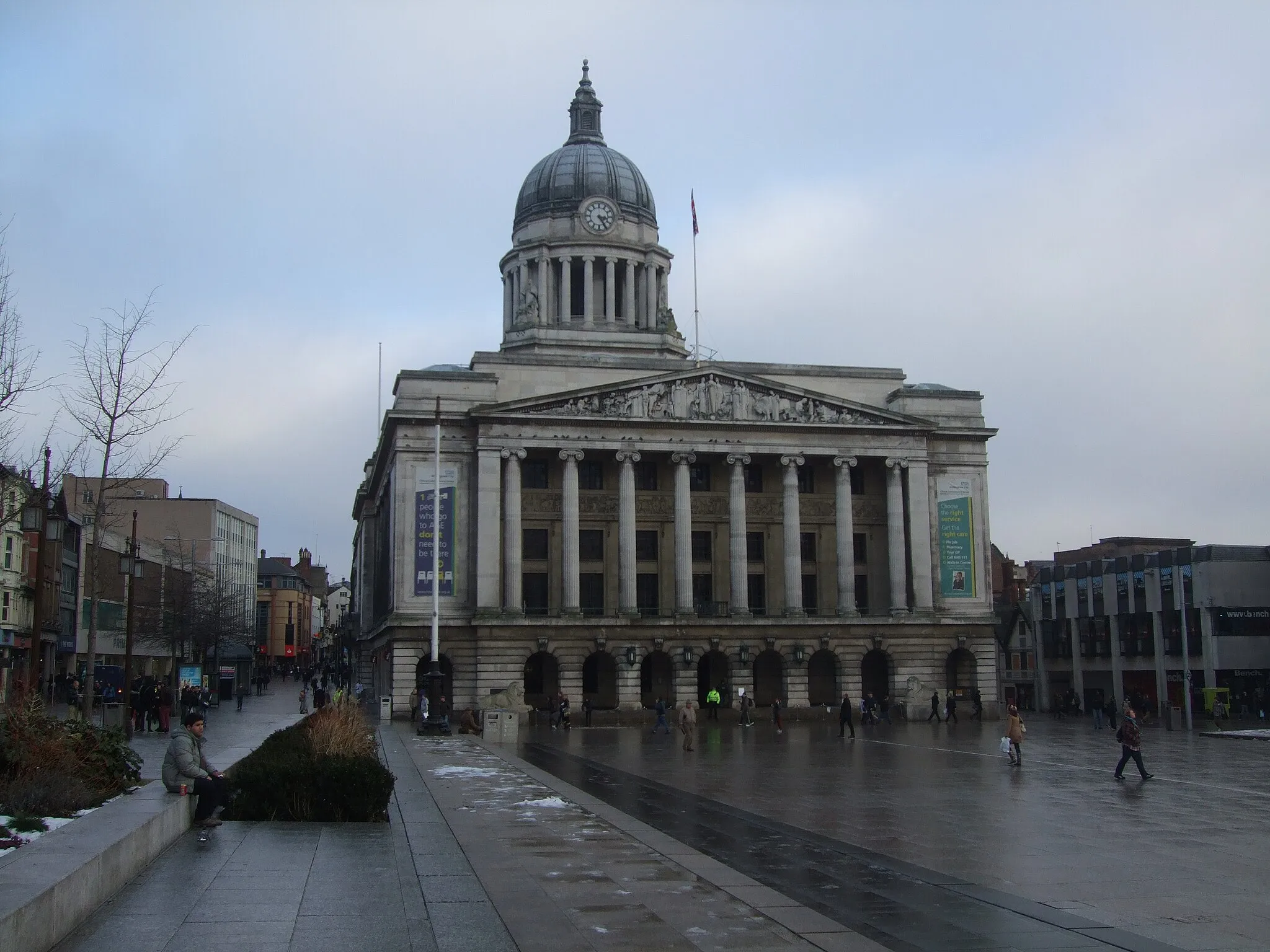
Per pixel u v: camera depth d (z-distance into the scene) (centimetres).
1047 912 1966
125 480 5372
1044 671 12406
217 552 16550
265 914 1738
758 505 10294
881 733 7694
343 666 16562
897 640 9944
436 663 7000
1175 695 10538
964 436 10406
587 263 12300
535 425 9569
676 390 9812
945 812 3353
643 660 9919
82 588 10938
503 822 2783
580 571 9844
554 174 12675
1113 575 11388
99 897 1755
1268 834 2911
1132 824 3083
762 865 2434
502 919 1745
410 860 2208
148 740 5562
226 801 2616
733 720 9400
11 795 2267
